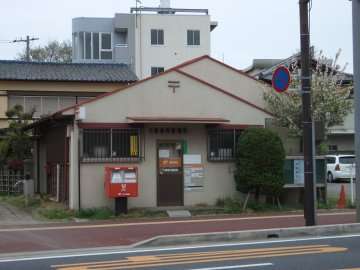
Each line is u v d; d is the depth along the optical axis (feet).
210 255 37.91
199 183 67.56
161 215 62.34
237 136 69.10
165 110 66.69
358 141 52.90
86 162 63.41
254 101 80.43
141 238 47.16
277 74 52.29
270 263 34.45
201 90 68.13
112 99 64.80
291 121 73.00
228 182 68.44
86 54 181.37
